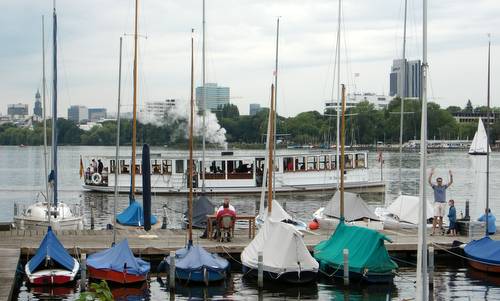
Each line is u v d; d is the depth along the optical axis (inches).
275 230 1189.7
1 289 959.0
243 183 2731.3
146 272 1141.7
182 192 2719.0
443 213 1492.4
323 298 1086.4
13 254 1206.3
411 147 6515.8
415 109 5713.6
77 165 5339.6
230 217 1384.1
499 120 6309.1
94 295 559.2
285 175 2795.3
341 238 1246.3
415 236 1445.6
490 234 1460.4
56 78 1710.1
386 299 1080.2
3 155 7381.9
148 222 1272.1
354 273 1159.0
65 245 1310.3
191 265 1147.9
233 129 6210.6
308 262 1150.3
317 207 2405.3
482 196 2856.8
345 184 2864.2
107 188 2827.3
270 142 1515.7
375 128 6579.7
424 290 729.0
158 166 2733.8
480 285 1167.6
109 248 1237.1
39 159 6407.5
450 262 1352.1
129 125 6136.8
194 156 2822.3
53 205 1653.5
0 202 2662.4
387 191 3046.3
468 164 5206.7
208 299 1074.1
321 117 6520.7
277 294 1107.3
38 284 1111.6
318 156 2842.0
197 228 1578.5
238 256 1315.2
